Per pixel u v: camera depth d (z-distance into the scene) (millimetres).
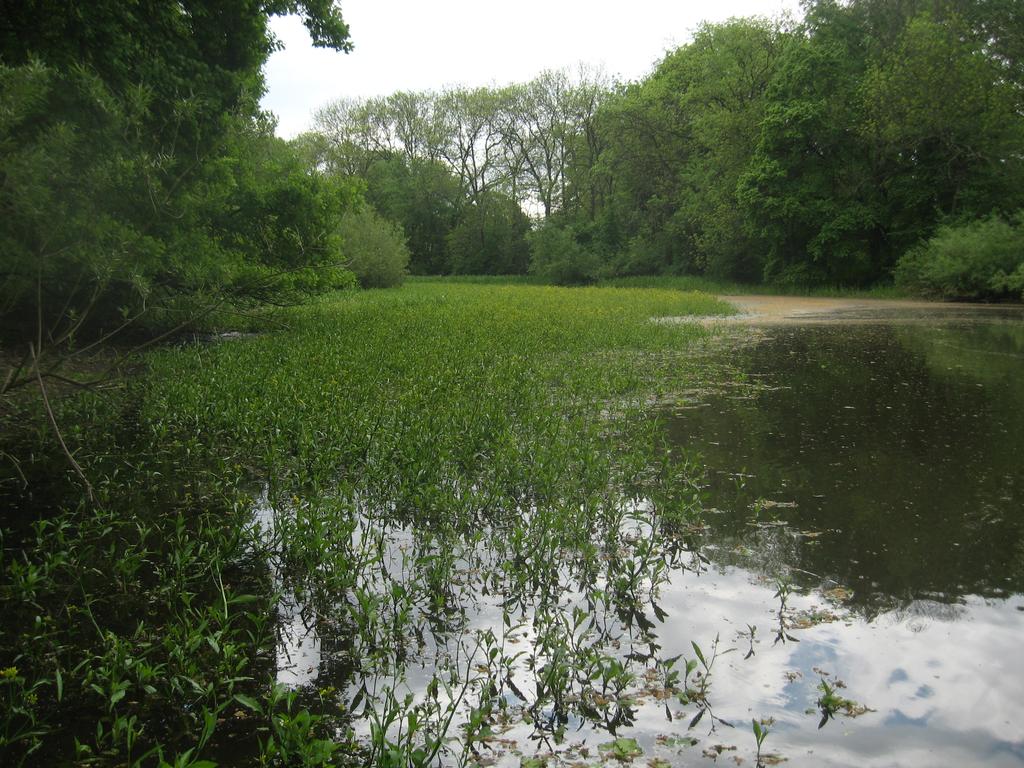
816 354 13945
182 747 2992
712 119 39656
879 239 36125
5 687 3340
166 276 13023
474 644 3729
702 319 21766
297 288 16344
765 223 37156
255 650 3686
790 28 39469
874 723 3023
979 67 31188
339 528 4797
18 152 6316
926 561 4551
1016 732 2957
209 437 7488
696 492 5867
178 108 8758
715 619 3895
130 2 11477
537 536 4855
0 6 10062
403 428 7156
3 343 12531
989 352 14055
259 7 14242
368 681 3428
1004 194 32406
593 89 55125
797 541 4902
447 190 63531
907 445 7227
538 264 52250
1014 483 6000
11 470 6469
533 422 7738
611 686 3346
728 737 2963
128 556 4484
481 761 2863
